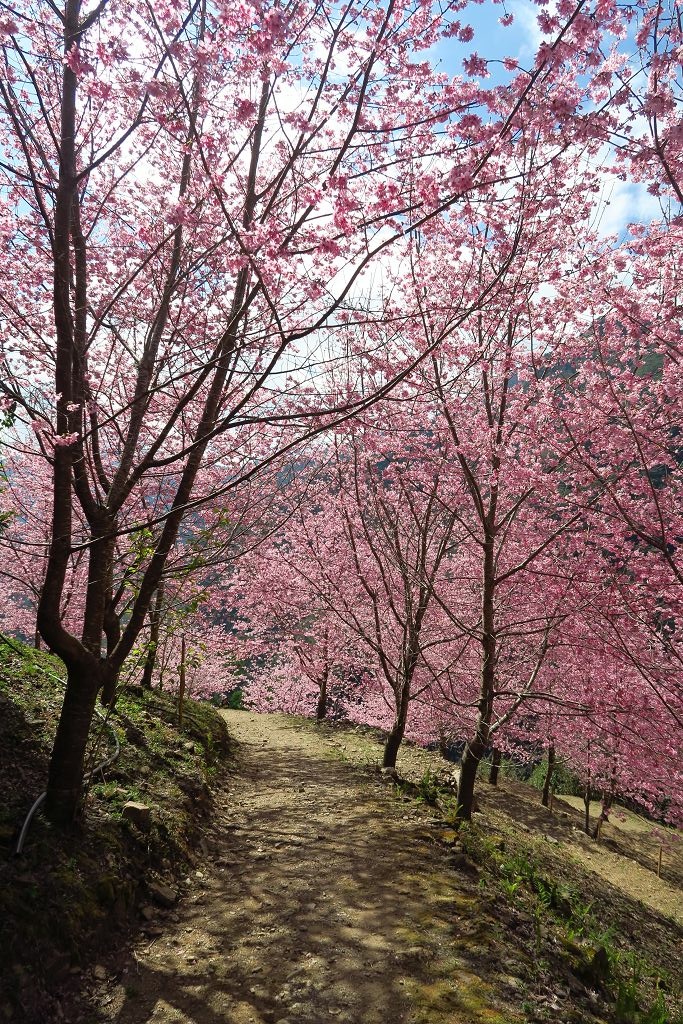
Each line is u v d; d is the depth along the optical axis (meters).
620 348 9.14
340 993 4.55
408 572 12.96
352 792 10.16
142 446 9.65
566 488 9.71
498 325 8.68
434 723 16.52
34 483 12.66
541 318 9.09
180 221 6.12
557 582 10.22
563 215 7.93
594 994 5.27
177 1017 4.22
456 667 15.19
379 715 19.72
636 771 11.48
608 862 15.42
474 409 9.91
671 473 9.75
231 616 19.86
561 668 12.94
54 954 4.30
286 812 8.97
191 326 8.39
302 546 15.47
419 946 5.21
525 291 8.83
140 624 6.44
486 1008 4.45
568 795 25.25
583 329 8.88
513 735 17.52
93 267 8.12
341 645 19.31
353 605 15.18
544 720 14.95
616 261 8.06
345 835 7.91
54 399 6.06
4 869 4.55
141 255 8.16
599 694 10.82
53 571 5.13
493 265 9.19
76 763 5.45
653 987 7.06
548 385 9.09
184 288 7.76
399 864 6.91
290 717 20.91
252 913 5.77
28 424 5.89
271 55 4.33
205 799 8.29
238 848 7.45
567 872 11.56
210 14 4.43
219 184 4.88
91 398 6.65
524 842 12.34
